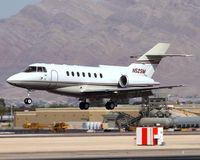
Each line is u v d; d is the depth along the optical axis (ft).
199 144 462.19
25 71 574.56
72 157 371.56
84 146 444.55
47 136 548.31
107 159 360.28
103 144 463.01
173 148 426.92
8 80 564.30
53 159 360.89
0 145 453.58
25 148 428.97
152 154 387.34
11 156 378.53
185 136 548.72
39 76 571.69
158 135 459.73
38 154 388.16
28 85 569.23
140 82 641.40
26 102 579.07
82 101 623.77
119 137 533.55
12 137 535.19
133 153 393.91
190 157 367.04
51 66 582.35
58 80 581.94
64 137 534.78
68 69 591.78
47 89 583.58
